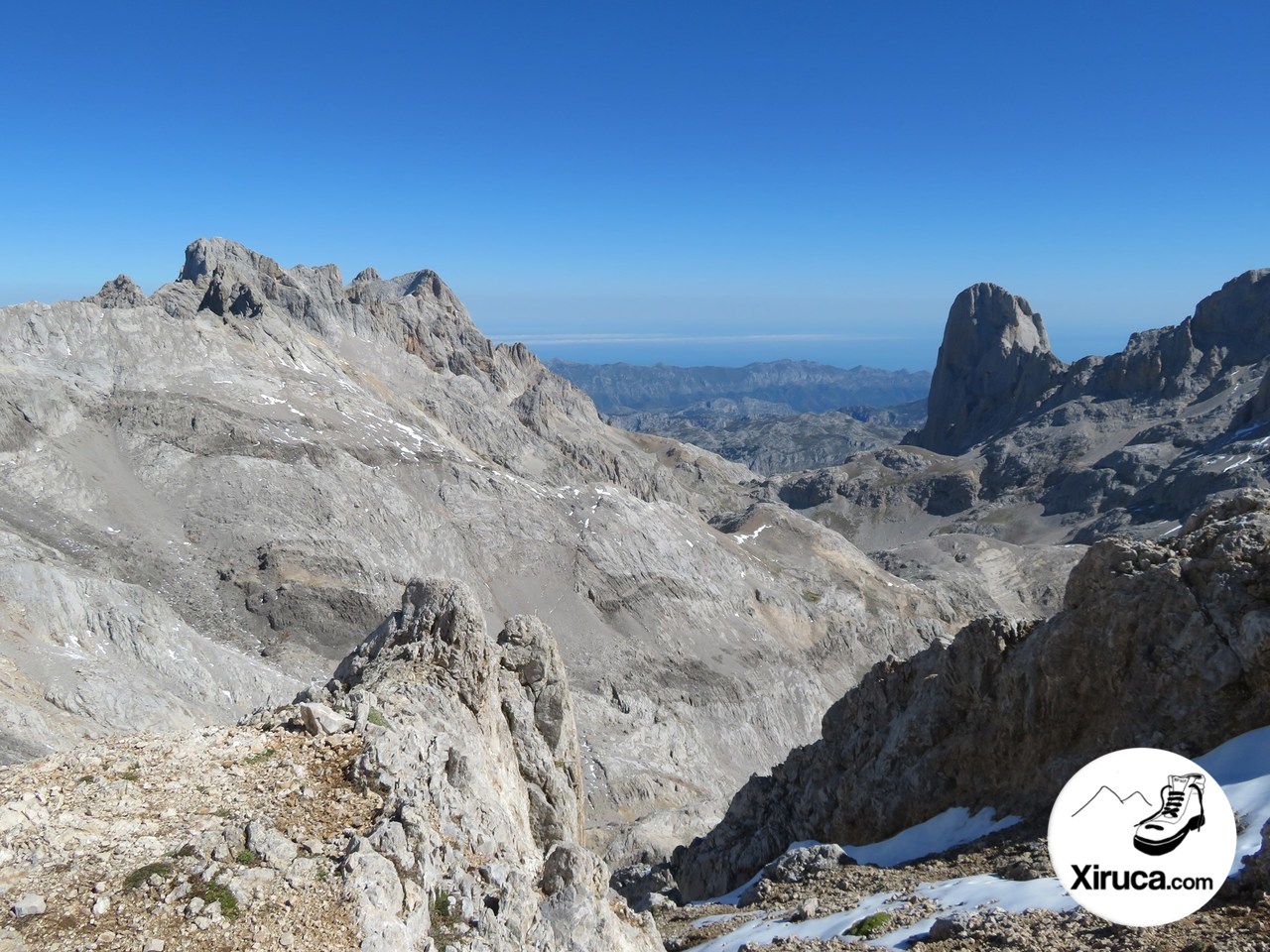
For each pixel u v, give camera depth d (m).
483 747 25.27
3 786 17.14
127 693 67.44
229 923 13.72
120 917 13.55
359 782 18.08
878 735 41.06
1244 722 28.20
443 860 16.92
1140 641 31.48
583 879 19.58
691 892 45.59
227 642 98.00
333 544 112.56
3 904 13.61
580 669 119.38
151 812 16.47
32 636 70.00
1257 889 19.83
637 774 98.75
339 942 13.85
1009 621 37.09
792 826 43.28
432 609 27.27
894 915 25.58
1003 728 35.19
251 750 19.19
